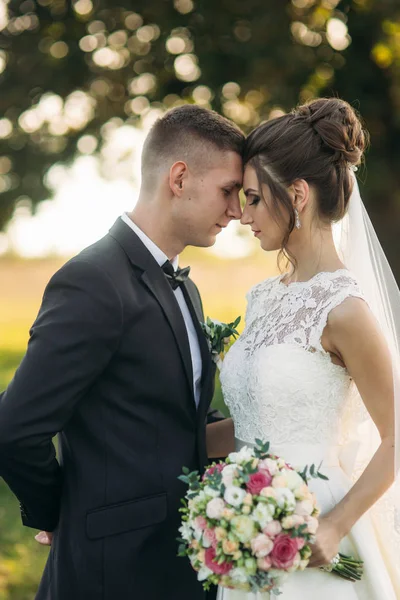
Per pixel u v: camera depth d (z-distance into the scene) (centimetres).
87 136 828
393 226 751
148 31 792
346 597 255
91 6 794
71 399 240
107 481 252
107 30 794
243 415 272
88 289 246
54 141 841
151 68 792
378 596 256
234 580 222
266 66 743
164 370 256
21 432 235
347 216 284
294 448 259
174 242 280
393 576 268
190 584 263
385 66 738
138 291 258
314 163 263
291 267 283
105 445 253
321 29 758
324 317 253
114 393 254
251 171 267
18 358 1265
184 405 261
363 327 248
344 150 267
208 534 221
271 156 262
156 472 254
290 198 262
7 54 806
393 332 279
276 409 258
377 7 729
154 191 276
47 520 264
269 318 271
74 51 793
